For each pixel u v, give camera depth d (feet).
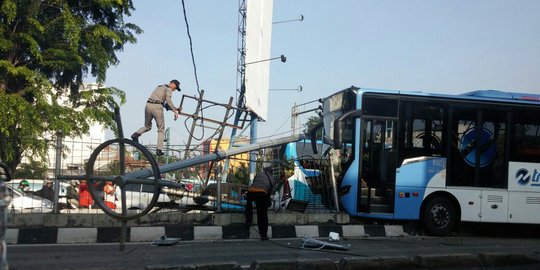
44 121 46.44
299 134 41.29
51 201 33.76
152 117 36.81
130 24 56.70
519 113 37.83
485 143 37.24
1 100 42.98
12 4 43.62
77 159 32.78
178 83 38.42
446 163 36.58
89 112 49.11
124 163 15.67
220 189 36.17
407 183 36.11
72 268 22.17
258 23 67.92
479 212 36.60
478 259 25.23
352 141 36.40
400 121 36.65
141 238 31.96
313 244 30.27
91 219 32.04
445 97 37.19
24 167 41.06
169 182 15.58
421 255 24.62
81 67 52.29
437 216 36.45
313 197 38.32
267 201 33.24
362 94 36.42
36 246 28.94
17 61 48.85
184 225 33.78
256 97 67.15
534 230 41.75
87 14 54.29
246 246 30.48
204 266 20.92
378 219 37.55
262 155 39.40
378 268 23.57
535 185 37.35
